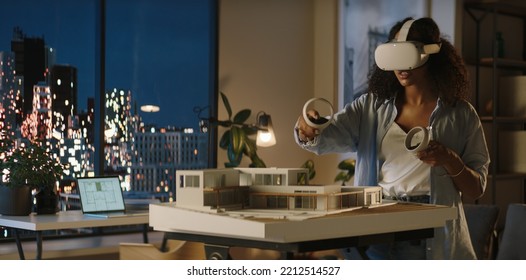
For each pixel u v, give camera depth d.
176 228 1.53
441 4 5.11
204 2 5.55
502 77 5.33
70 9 4.97
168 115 5.41
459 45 5.06
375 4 5.57
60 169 4.09
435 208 1.68
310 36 6.08
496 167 5.33
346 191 1.70
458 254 2.07
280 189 1.63
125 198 5.23
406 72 1.91
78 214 4.04
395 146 2.07
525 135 5.22
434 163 1.83
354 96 5.72
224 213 1.47
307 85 6.06
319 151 2.10
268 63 5.84
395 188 2.07
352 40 5.76
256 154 5.33
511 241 3.36
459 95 2.08
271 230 1.34
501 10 5.28
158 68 5.37
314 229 1.41
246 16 5.73
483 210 3.43
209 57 5.57
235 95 5.66
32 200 4.37
